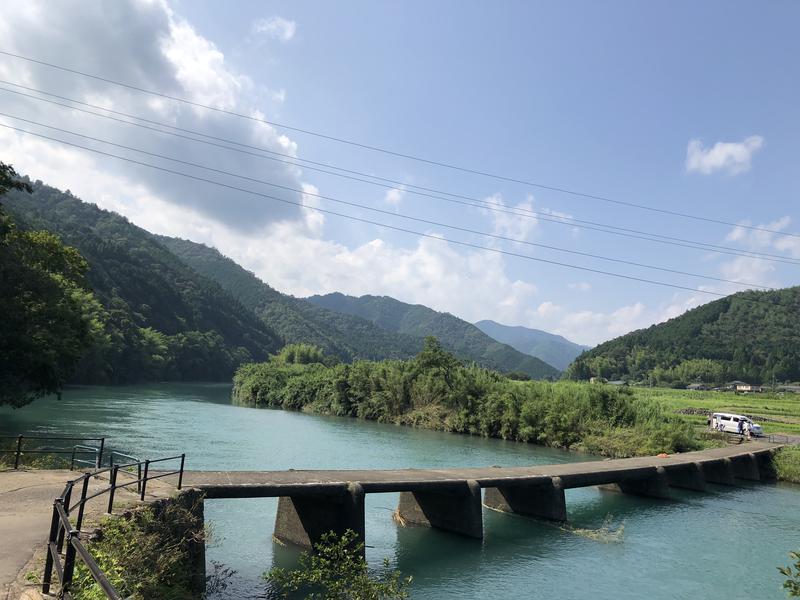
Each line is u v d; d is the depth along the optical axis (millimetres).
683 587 17562
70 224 185500
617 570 18828
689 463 34000
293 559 17797
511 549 20406
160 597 10227
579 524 24703
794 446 45125
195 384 142125
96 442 37125
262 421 64562
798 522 26719
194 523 14133
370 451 43688
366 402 81062
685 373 169500
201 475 18172
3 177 31609
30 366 31656
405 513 23734
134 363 119188
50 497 12820
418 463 38062
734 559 20516
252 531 20953
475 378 69000
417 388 74438
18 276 30344
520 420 57594
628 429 50812
